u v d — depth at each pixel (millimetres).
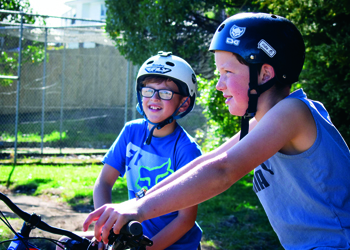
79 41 9836
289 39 1364
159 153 2012
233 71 1371
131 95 13609
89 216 1252
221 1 7312
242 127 1420
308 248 1349
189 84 2107
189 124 10477
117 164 2162
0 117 12680
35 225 1473
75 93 14633
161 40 7254
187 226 1811
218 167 1123
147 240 1121
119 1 7660
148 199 1114
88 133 12031
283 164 1332
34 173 7605
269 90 1391
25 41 9875
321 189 1288
